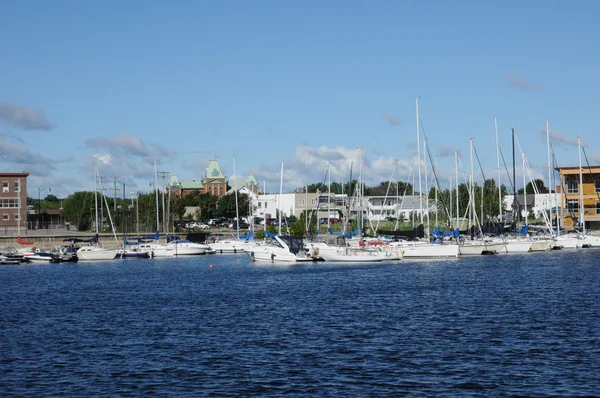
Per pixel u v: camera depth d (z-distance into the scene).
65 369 36.06
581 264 96.94
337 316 51.72
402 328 46.03
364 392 31.09
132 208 170.75
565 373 33.69
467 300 59.56
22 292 73.62
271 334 44.62
